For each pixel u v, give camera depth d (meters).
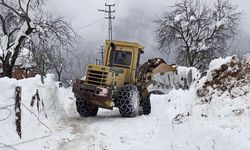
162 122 9.98
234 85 8.18
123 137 9.77
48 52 25.28
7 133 9.00
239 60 8.95
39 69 25.02
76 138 9.92
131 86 12.99
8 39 23.55
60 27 25.09
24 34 22.81
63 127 11.00
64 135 10.11
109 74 12.74
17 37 22.88
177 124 8.48
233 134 6.52
